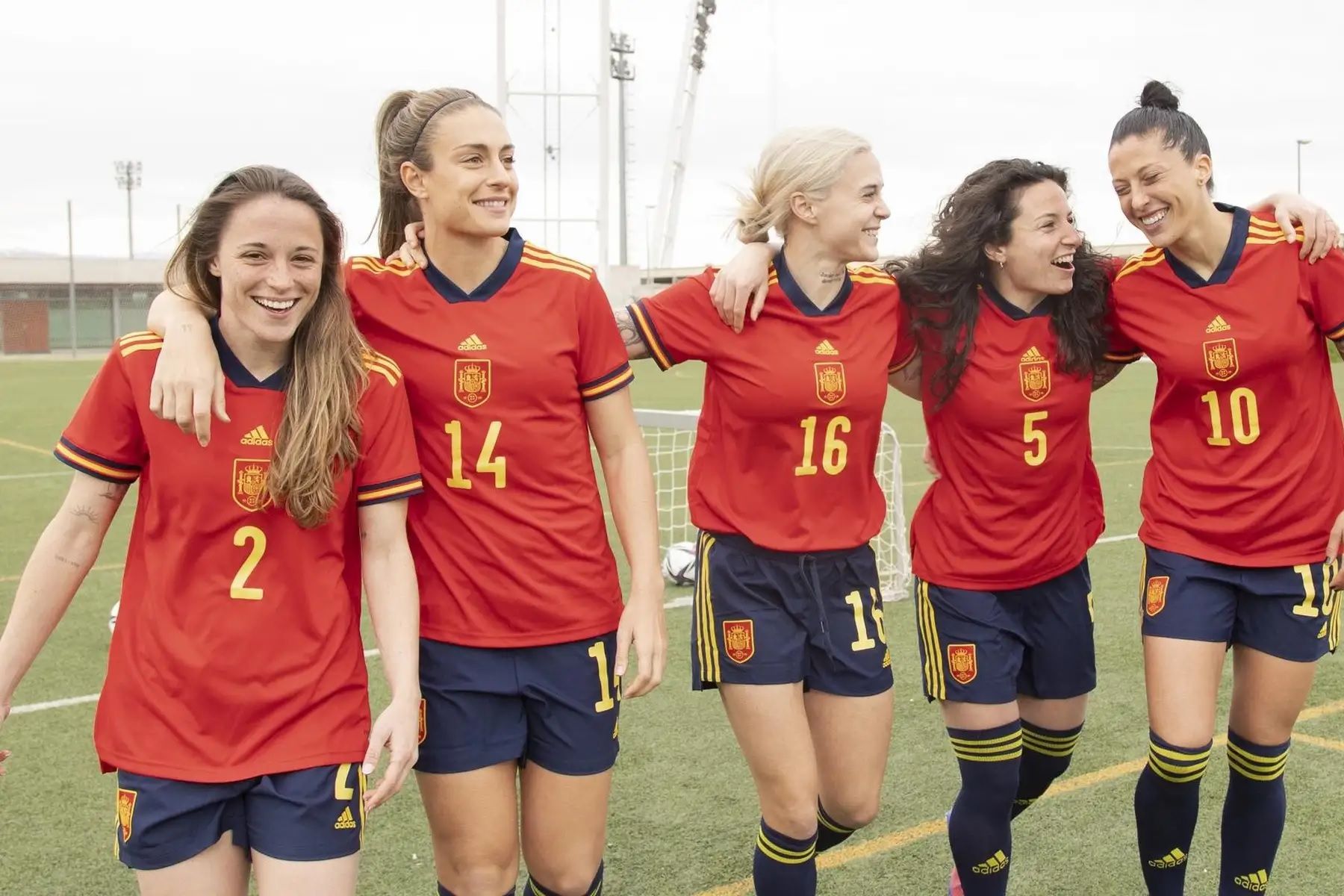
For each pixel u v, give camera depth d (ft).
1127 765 14.83
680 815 13.62
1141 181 9.99
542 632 8.71
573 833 9.02
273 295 7.35
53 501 36.47
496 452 8.59
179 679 7.41
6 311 155.22
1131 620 21.52
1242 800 10.60
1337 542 10.02
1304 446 10.23
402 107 9.11
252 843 7.49
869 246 9.79
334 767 7.59
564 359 8.75
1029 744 11.44
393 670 7.82
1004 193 10.17
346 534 8.10
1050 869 12.07
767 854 9.94
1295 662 10.25
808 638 10.00
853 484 10.19
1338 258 10.04
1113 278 10.84
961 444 10.64
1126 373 92.32
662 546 29.84
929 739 15.92
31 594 7.62
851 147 9.67
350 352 7.80
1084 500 11.30
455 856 8.84
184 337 7.35
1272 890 11.42
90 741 16.20
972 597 10.63
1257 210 10.78
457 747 8.66
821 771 10.32
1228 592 10.37
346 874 7.57
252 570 7.55
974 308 10.41
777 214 9.81
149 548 7.63
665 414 24.44
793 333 9.94
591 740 8.91
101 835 13.30
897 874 12.08
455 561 8.64
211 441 7.48
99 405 7.60
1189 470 10.53
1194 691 10.11
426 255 8.91
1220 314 10.18
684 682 18.51
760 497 10.09
